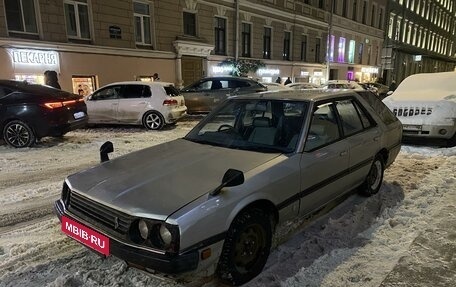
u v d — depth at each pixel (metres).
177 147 3.48
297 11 24.06
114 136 9.12
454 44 61.88
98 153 7.19
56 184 5.22
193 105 12.84
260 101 3.78
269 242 2.85
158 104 10.05
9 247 3.30
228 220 2.43
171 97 10.27
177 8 16.31
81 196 2.67
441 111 7.15
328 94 3.87
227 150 3.28
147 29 15.49
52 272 2.85
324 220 3.81
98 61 13.47
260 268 2.79
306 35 25.55
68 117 7.80
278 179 2.85
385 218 3.82
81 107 8.35
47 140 8.45
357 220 3.77
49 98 7.52
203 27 17.78
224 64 18.81
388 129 4.67
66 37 12.57
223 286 2.66
